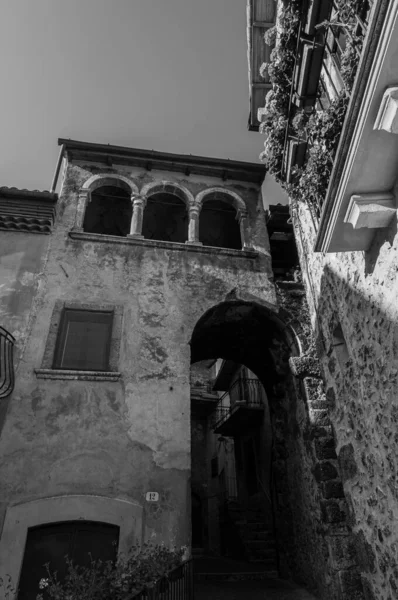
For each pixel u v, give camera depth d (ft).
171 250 29.91
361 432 18.40
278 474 30.01
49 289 26.30
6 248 27.27
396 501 15.34
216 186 34.73
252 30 27.45
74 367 24.30
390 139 12.10
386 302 15.46
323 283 23.52
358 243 16.02
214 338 33.19
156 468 21.85
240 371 50.96
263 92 30.14
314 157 17.40
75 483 20.79
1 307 24.97
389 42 9.96
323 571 22.18
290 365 29.07
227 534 45.70
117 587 13.76
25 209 28.55
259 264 31.07
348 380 19.92
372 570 17.53
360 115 11.75
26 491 20.24
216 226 39.83
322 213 15.28
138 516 20.39
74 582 14.28
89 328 25.72
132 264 28.50
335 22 16.03
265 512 40.70
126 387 23.81
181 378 24.80
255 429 46.73
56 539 19.75
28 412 22.11
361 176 13.21
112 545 19.84
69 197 31.01
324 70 19.69
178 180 34.35
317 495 23.65
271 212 34.91
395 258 14.37
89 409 22.79
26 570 18.85
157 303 27.27
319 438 24.53
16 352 23.65
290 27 19.69
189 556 19.81
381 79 10.75
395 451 15.23
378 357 16.38
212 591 24.85
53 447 21.48
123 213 38.32
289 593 23.97
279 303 29.48
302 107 20.95
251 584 26.66
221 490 56.08
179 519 20.75
